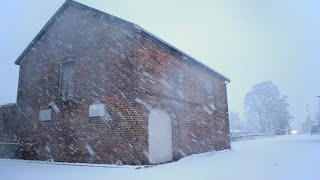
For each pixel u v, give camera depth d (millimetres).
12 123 17422
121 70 13430
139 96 13125
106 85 13750
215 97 21453
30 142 16250
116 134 13047
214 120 20688
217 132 20859
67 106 14953
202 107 19109
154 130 13984
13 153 16844
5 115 17906
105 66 13992
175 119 15664
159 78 14789
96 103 13906
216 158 14984
